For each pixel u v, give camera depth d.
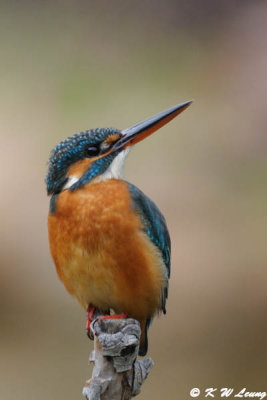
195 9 15.30
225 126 13.69
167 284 7.89
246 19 14.67
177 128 13.80
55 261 7.38
